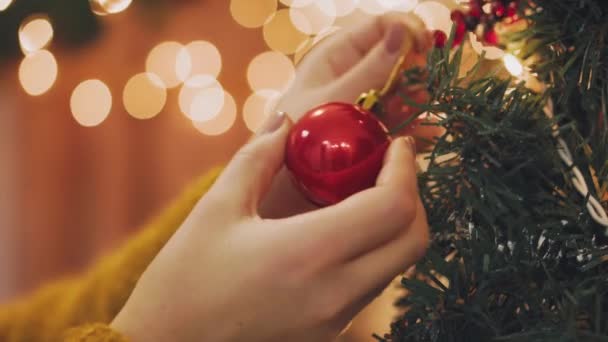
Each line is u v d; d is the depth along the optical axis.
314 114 0.50
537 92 0.50
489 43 0.51
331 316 0.49
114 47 1.72
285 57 1.58
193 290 0.49
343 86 0.62
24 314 0.68
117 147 1.74
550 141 0.47
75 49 1.67
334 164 0.49
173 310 0.50
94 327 0.50
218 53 1.62
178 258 0.50
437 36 0.54
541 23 0.48
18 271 1.76
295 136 0.50
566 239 0.45
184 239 0.50
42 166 1.77
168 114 1.74
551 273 0.46
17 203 1.77
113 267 0.67
